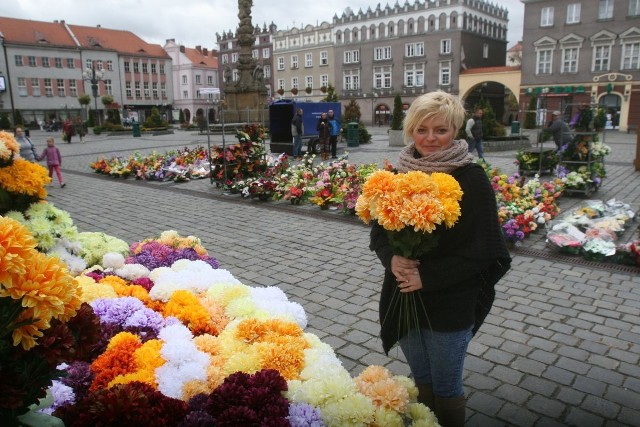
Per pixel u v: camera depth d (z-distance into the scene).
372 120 65.44
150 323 2.99
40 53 68.88
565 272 5.86
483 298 2.41
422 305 2.29
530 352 3.98
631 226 8.03
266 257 6.60
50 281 1.52
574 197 10.61
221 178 12.06
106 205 10.46
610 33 44.34
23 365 1.56
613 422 3.11
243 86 31.22
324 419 2.24
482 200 2.17
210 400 2.17
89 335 1.79
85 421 1.89
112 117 43.31
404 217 2.00
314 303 5.04
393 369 3.77
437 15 58.22
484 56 62.19
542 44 47.91
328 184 9.83
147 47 83.62
